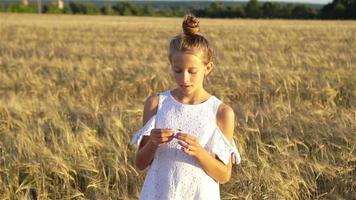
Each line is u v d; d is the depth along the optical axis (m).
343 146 5.71
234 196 4.66
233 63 14.44
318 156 5.68
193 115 2.67
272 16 77.19
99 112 7.29
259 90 9.71
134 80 10.66
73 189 4.95
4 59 15.42
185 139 2.51
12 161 5.14
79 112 7.34
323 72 11.95
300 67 13.50
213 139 2.66
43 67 13.56
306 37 27.73
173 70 2.64
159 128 2.61
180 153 2.67
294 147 5.73
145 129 2.70
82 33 30.94
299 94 9.54
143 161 2.73
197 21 2.61
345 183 5.20
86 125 6.54
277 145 5.51
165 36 29.00
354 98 9.20
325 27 37.88
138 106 7.93
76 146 5.46
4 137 5.97
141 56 17.12
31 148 5.41
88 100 9.20
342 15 72.94
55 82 11.09
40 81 10.78
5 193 4.81
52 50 18.72
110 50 19.11
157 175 2.71
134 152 5.55
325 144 5.91
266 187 4.81
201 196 2.67
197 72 2.61
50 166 5.11
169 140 2.53
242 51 18.38
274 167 5.12
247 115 6.73
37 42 24.08
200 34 2.62
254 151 5.52
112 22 46.75
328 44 22.81
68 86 10.68
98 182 5.00
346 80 10.88
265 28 36.47
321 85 10.33
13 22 42.91
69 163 5.18
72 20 50.75
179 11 85.62
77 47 20.69
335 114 7.48
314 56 15.55
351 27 38.03
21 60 14.79
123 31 33.25
